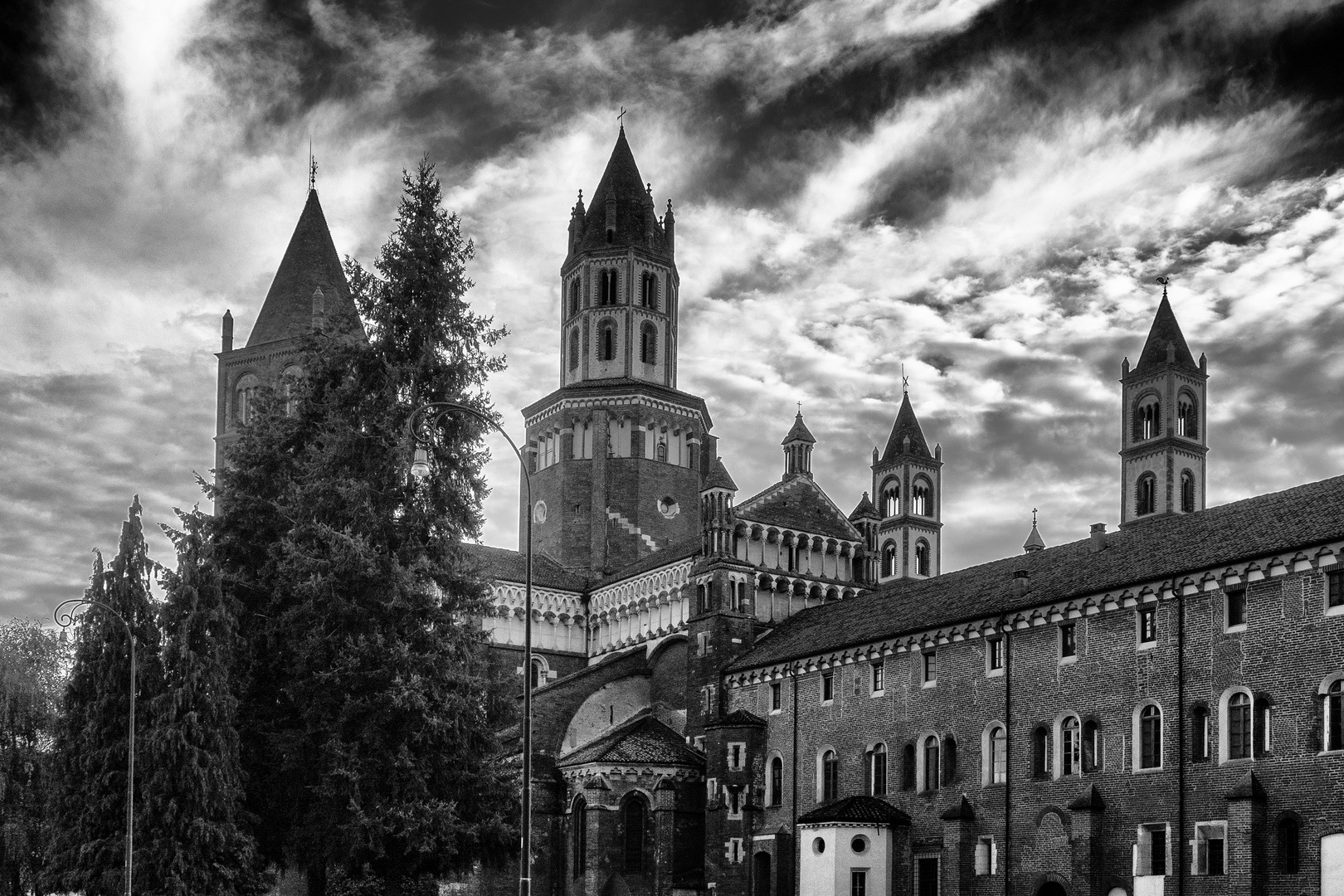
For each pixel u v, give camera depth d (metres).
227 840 62.22
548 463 110.44
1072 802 64.12
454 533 66.25
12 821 73.56
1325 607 55.81
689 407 110.94
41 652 81.81
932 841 72.38
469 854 64.00
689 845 87.50
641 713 96.38
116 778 64.31
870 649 78.00
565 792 89.75
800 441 99.19
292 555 62.59
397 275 67.62
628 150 116.06
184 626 64.19
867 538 98.38
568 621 103.81
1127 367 150.88
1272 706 57.06
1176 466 144.25
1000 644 71.00
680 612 95.38
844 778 79.06
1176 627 61.66
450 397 67.12
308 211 128.12
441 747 62.78
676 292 115.62
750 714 86.44
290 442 70.25
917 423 144.62
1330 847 53.78
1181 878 59.28
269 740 64.69
